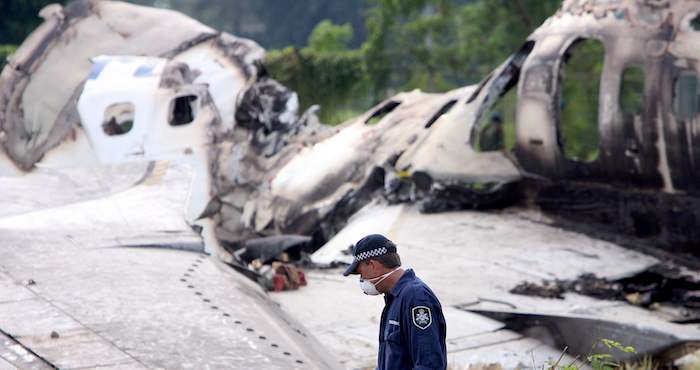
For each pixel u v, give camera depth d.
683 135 44.88
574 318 35.81
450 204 56.53
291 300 39.94
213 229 42.94
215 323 23.59
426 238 51.06
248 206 54.19
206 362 20.52
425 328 17.25
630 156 47.22
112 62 48.56
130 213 37.62
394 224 53.97
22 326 21.83
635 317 38.66
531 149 52.69
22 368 19.14
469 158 55.59
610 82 47.59
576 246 48.69
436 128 57.72
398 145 58.59
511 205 55.94
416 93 65.50
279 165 59.50
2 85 54.44
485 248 48.81
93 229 34.03
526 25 116.44
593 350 35.19
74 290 25.27
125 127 76.19
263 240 48.06
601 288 42.81
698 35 45.00
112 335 21.61
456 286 42.78
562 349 35.94
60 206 39.88
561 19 51.97
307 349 24.61
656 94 45.69
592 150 109.06
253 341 22.66
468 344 34.97
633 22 47.06
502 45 117.38
